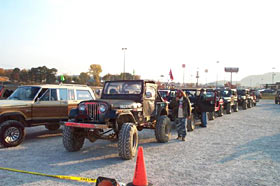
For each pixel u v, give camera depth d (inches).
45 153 263.6
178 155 261.1
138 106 273.7
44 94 331.3
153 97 312.8
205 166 224.2
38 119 321.7
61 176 189.5
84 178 184.7
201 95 466.9
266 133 407.2
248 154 269.3
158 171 207.9
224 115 704.4
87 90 397.1
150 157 251.9
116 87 305.1
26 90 334.3
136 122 268.5
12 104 297.4
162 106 331.6
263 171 211.8
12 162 229.3
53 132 397.7
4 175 194.4
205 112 476.1
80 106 251.0
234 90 812.0
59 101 344.2
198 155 262.5
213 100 528.7
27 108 310.0
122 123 259.1
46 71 2598.4
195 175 199.6
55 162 230.7
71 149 266.1
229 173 205.8
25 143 313.9
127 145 233.9
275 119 610.5
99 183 151.5
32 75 2591.0
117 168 213.2
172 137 367.2
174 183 180.9
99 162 231.5
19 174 197.0
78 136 272.2
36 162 230.1
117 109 242.1
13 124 290.2
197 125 500.7
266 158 253.6
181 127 341.4
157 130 315.9
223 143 326.0
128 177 191.2
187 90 528.7
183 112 338.3
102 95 313.1
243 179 191.8
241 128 461.7
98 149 283.7
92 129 251.4
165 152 273.3
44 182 179.6
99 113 241.4
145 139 347.6
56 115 339.6
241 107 1003.3
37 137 355.3
